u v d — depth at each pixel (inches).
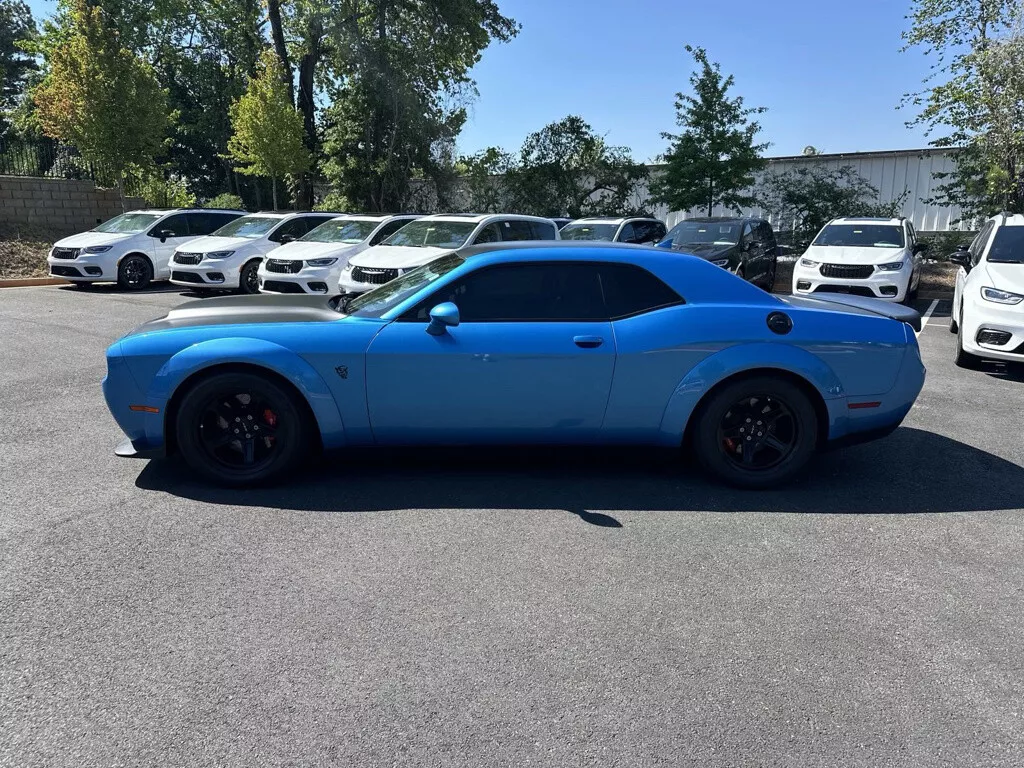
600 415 179.0
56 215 763.4
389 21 964.6
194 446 174.6
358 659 110.8
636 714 99.7
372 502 171.5
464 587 133.0
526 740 94.2
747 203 792.9
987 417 256.5
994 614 127.3
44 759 89.4
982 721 99.8
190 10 1245.1
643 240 645.9
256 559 142.3
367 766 89.3
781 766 90.7
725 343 177.0
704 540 154.6
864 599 131.6
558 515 165.9
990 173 620.1
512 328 175.5
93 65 722.2
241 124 955.3
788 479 182.9
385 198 1017.5
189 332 175.2
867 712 101.2
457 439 181.2
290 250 496.1
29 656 110.0
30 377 287.4
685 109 775.1
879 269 492.7
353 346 172.6
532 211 1026.1
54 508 164.7
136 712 98.3
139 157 772.6
